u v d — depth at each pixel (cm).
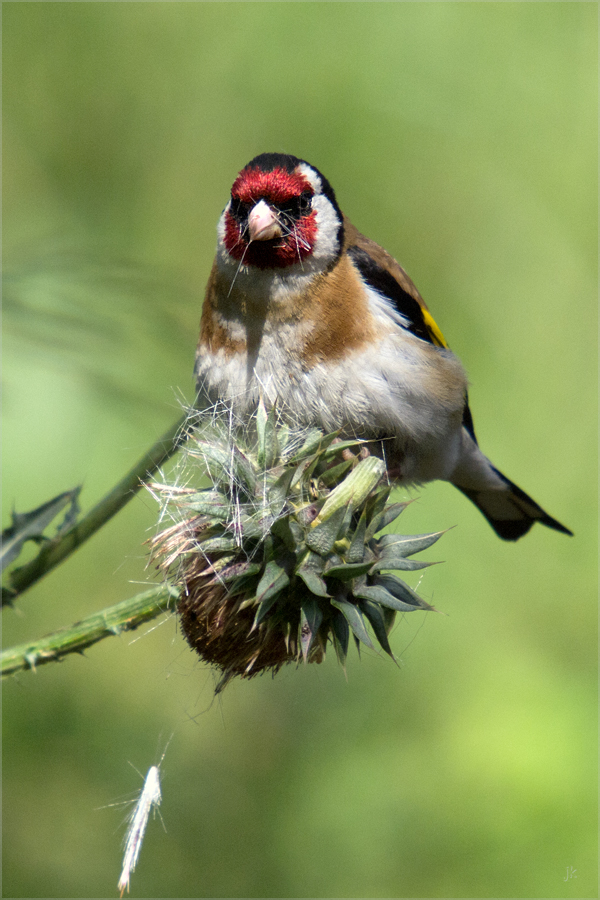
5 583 484
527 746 816
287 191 555
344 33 946
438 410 601
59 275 638
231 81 934
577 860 765
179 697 860
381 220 959
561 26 993
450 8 970
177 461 467
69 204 910
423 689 862
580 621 911
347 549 405
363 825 809
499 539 927
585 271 988
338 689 866
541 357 985
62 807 808
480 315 980
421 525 912
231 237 568
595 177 987
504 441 966
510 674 870
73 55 923
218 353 580
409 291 638
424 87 956
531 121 983
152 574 444
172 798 819
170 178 929
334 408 564
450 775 816
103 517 482
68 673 844
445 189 972
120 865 789
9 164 902
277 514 396
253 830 819
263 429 419
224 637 415
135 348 667
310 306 562
